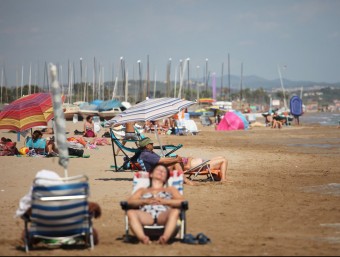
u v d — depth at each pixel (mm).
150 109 26938
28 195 13766
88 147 45562
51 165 33375
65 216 13445
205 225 17219
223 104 172375
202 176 28891
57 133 15898
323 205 20781
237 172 31062
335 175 29875
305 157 41094
